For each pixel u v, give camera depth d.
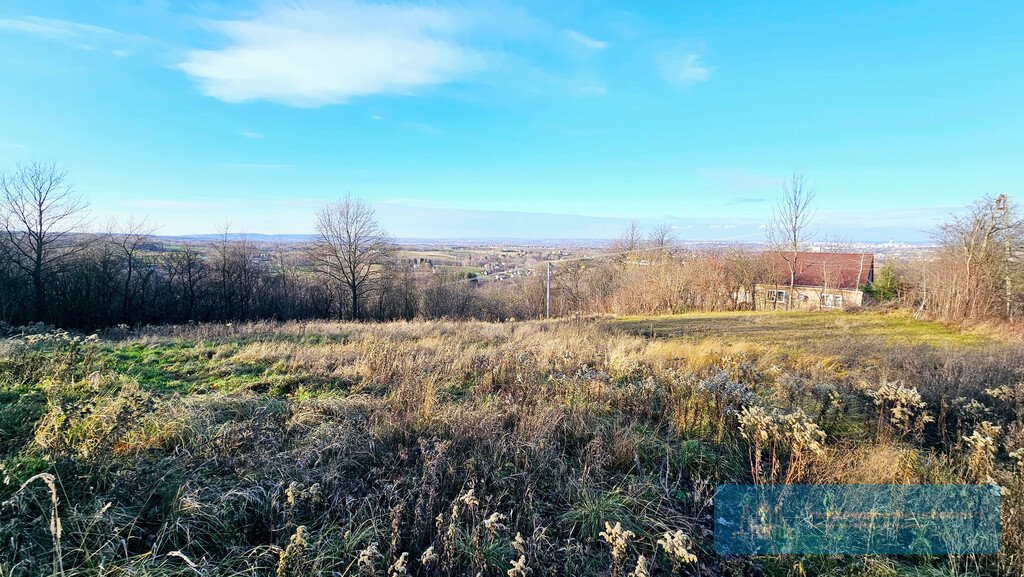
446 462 3.51
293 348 8.35
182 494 2.95
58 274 19.98
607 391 5.66
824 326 16.75
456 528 2.73
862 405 5.64
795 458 3.77
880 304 23.20
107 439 3.35
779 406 5.45
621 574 2.45
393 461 3.70
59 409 3.45
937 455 4.30
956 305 17.09
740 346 9.97
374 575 2.43
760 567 2.73
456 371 6.89
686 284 29.86
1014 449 4.11
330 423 4.33
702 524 3.14
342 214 27.89
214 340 9.53
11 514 2.62
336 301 30.78
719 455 4.06
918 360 8.28
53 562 2.25
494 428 4.32
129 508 2.84
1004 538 2.79
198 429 4.00
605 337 11.76
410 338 11.16
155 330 13.48
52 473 2.96
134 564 2.40
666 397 5.34
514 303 34.59
